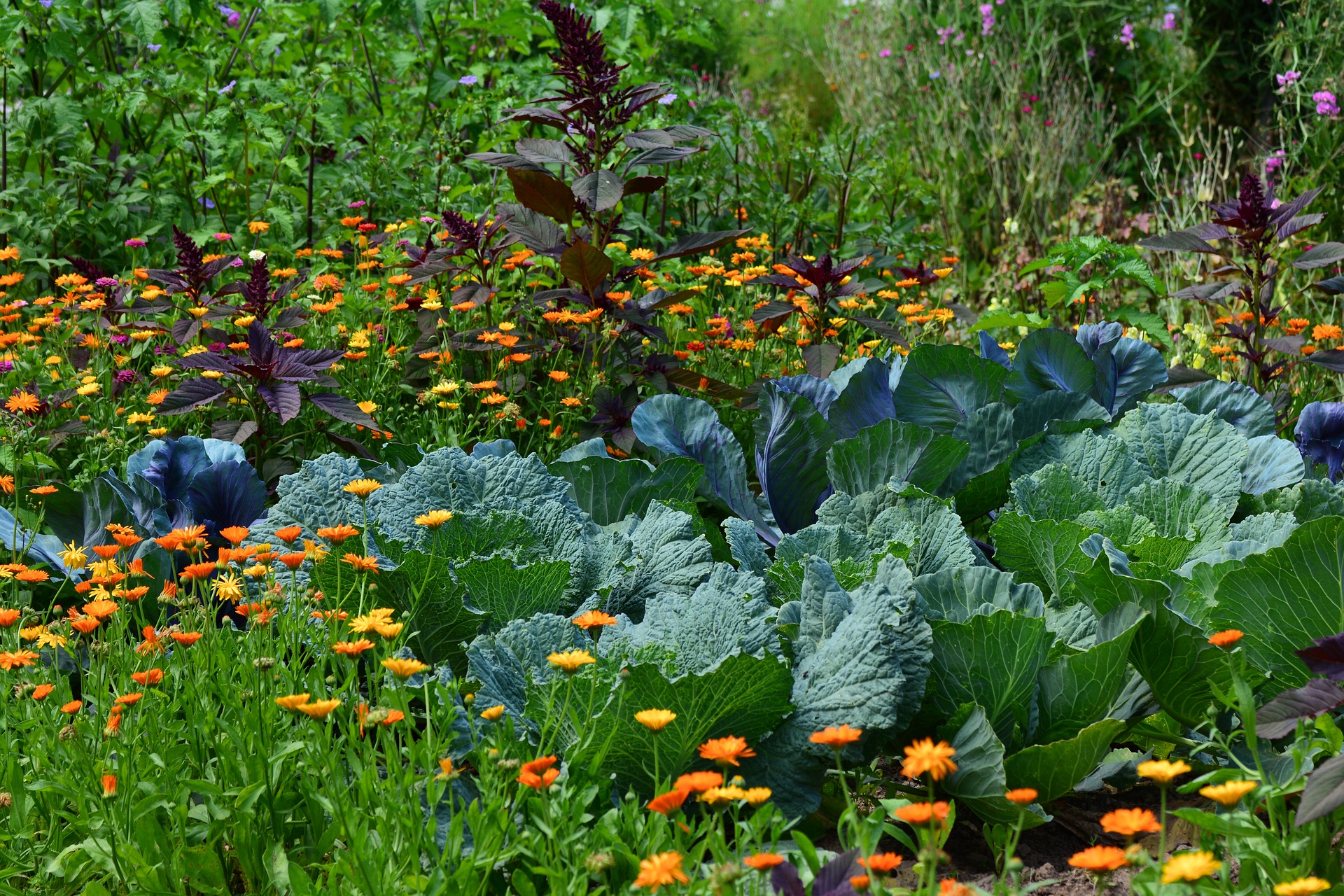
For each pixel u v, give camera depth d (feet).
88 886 5.51
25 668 6.85
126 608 7.16
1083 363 10.09
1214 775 5.51
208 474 9.38
